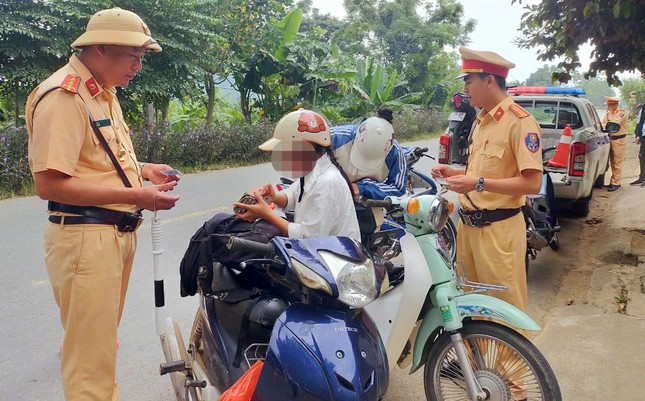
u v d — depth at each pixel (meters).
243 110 16.58
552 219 5.61
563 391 3.44
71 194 2.43
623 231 7.26
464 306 2.69
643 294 4.98
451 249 5.14
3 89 10.79
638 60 5.52
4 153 8.65
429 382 2.91
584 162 6.96
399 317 2.69
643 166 10.78
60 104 2.41
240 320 2.69
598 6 4.99
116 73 2.60
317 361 2.11
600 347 4.00
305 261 2.23
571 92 8.20
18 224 6.85
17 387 3.46
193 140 12.21
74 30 10.57
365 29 27.20
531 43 6.43
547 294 5.32
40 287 4.91
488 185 3.10
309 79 16.25
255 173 11.63
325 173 2.72
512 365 2.75
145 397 3.41
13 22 9.59
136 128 11.94
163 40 11.52
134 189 2.53
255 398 2.21
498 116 3.25
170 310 4.61
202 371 2.98
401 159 3.95
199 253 2.67
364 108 19.02
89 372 2.60
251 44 15.09
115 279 2.63
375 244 3.29
